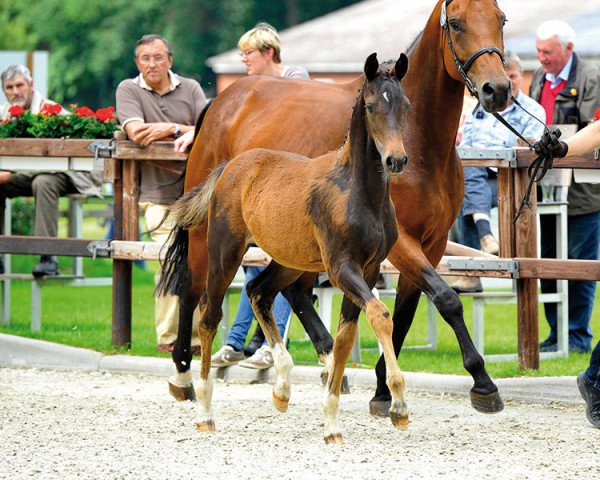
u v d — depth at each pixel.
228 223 10.30
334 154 9.59
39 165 14.85
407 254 10.25
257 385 13.05
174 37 68.94
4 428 10.32
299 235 9.60
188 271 11.80
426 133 10.45
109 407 11.47
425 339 16.75
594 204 15.01
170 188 14.57
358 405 11.70
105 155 14.27
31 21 72.06
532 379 11.95
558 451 9.41
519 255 12.54
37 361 14.43
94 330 16.58
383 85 8.79
